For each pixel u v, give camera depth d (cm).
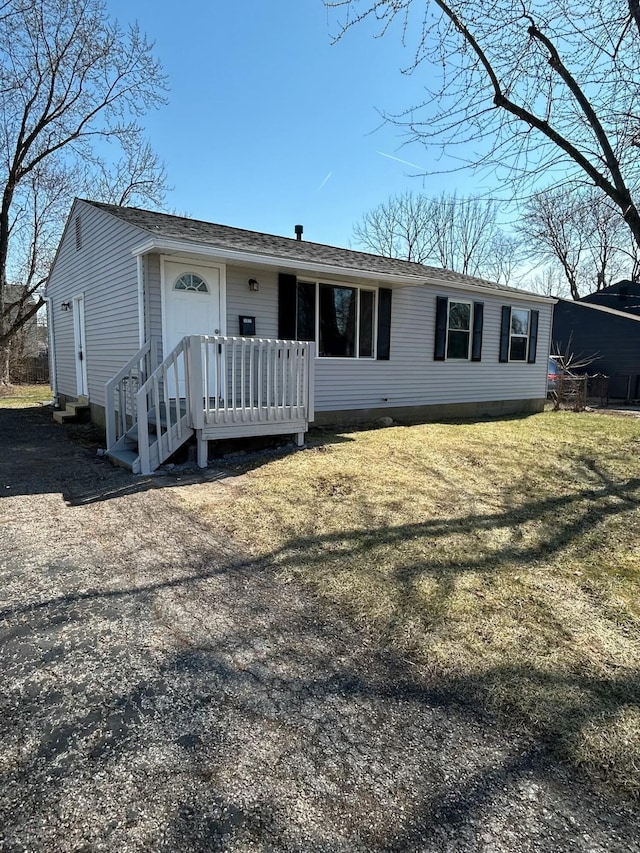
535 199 586
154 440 552
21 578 285
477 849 128
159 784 148
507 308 1135
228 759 158
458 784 150
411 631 236
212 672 204
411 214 2980
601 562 319
